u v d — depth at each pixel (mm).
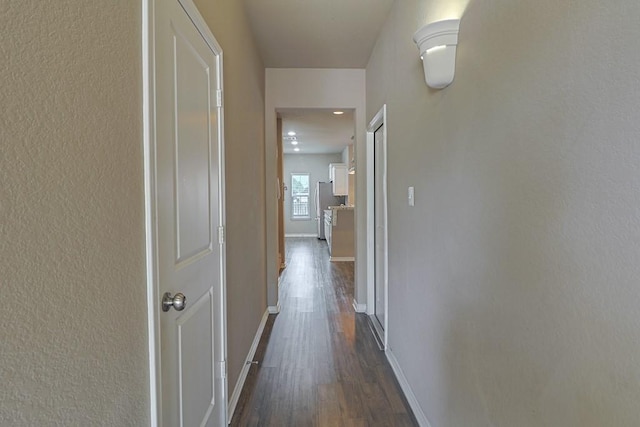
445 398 1638
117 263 858
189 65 1370
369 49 3338
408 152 2178
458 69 1452
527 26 1001
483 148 1258
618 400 731
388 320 2812
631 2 683
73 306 703
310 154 11648
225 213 1911
